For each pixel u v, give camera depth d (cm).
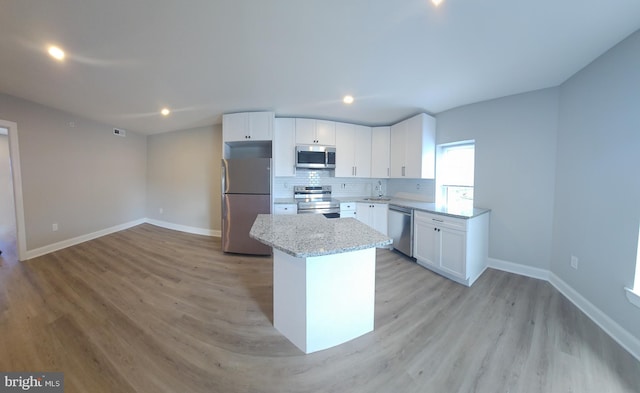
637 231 156
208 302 212
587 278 197
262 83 244
